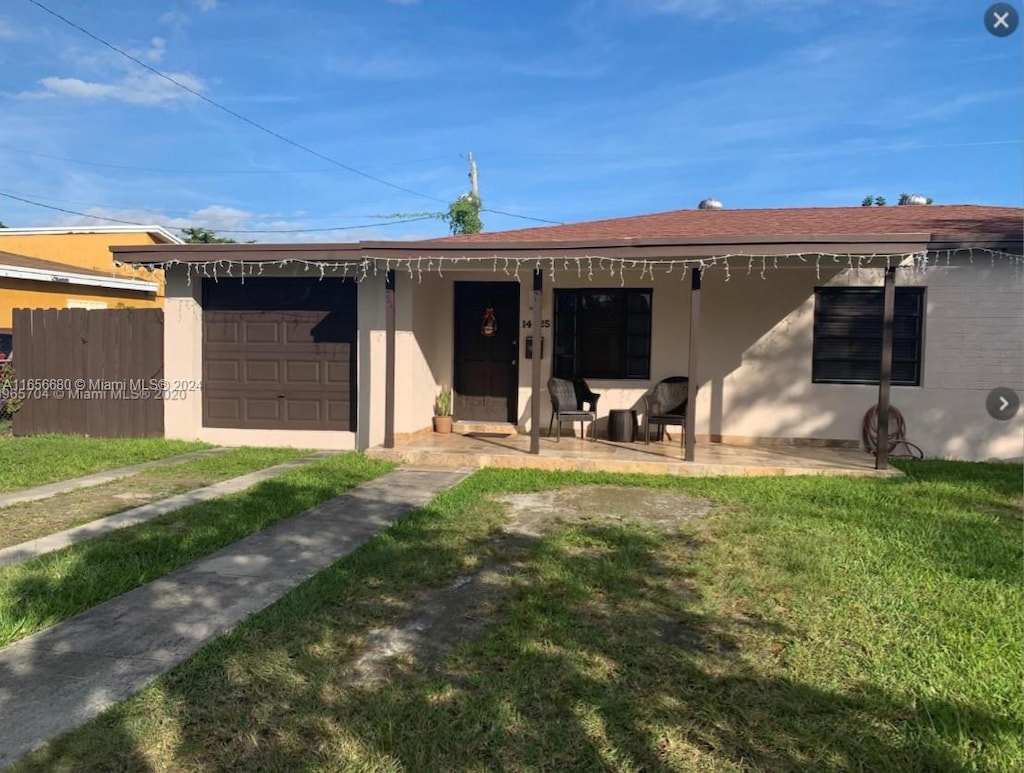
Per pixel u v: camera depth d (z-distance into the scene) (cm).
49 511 638
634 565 486
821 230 978
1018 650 353
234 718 296
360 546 536
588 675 333
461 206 3325
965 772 260
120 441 1034
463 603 423
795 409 1008
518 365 1095
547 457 866
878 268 956
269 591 444
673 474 829
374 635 378
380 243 876
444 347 1112
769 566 480
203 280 1059
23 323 1089
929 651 354
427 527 586
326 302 1034
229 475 807
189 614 407
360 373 1003
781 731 288
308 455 961
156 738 281
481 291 1117
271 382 1049
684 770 263
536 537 558
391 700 310
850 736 284
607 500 687
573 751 275
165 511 635
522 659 348
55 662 345
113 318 1072
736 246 783
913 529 570
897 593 429
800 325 1004
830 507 649
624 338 1065
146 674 333
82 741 277
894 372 986
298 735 285
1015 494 710
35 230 2189
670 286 1041
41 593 431
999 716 295
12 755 267
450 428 1091
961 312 949
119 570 473
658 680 329
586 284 1065
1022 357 936
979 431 950
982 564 481
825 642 365
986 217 1056
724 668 339
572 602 422
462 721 295
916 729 287
